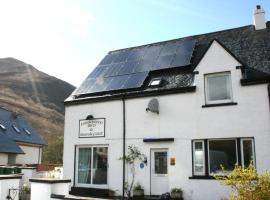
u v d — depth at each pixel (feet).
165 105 49.08
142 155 49.73
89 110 55.83
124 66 60.03
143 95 50.85
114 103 53.62
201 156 45.73
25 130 146.41
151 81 52.70
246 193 26.66
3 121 138.41
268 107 42.42
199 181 44.62
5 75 463.83
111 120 53.42
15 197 34.86
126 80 55.06
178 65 52.24
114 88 54.44
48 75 500.33
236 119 43.96
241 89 44.32
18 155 127.24
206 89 46.78
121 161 51.37
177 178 46.32
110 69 61.36
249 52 50.60
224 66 45.78
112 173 51.93
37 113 354.13
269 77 42.80
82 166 55.47
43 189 30.30
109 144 52.90
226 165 43.93
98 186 53.11
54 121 348.59
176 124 47.75
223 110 44.91
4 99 367.25
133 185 49.65
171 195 45.24
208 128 45.50
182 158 46.50
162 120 48.96
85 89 58.39
